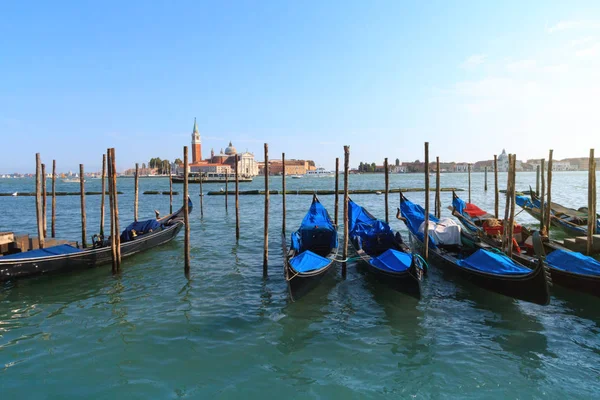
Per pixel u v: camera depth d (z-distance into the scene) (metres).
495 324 9.04
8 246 13.88
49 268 12.38
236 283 12.27
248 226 24.67
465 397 6.40
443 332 8.67
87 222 28.03
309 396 6.46
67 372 7.16
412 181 106.19
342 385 6.74
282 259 15.47
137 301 10.68
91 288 11.79
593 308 9.80
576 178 103.69
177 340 8.36
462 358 7.56
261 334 8.65
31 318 9.53
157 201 48.69
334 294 11.19
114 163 13.02
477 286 10.93
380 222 15.41
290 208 37.09
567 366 7.25
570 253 10.75
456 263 11.58
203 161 168.62
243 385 6.75
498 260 10.50
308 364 7.41
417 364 7.38
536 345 8.03
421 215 16.27
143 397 6.44
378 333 8.67
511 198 12.42
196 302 10.61
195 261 15.14
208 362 7.48
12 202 49.38
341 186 84.25
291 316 9.63
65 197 57.62
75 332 8.75
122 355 7.74
